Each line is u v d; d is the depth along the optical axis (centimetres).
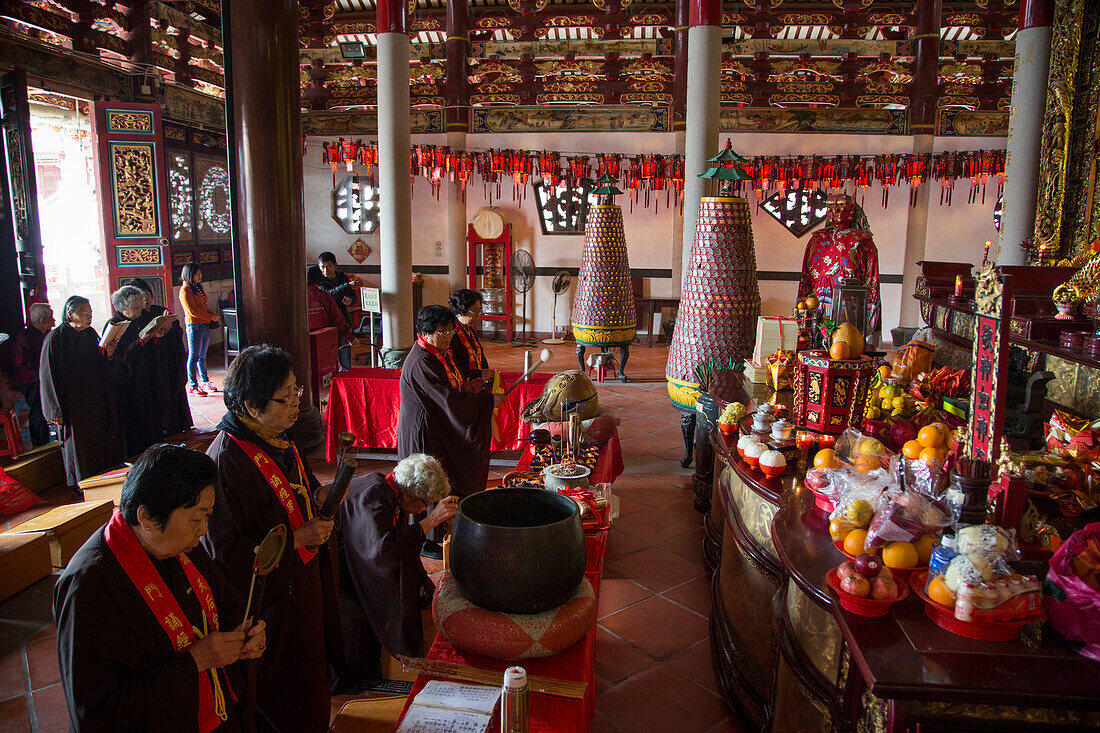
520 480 317
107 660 156
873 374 280
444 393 413
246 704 197
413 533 276
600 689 309
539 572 187
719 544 408
